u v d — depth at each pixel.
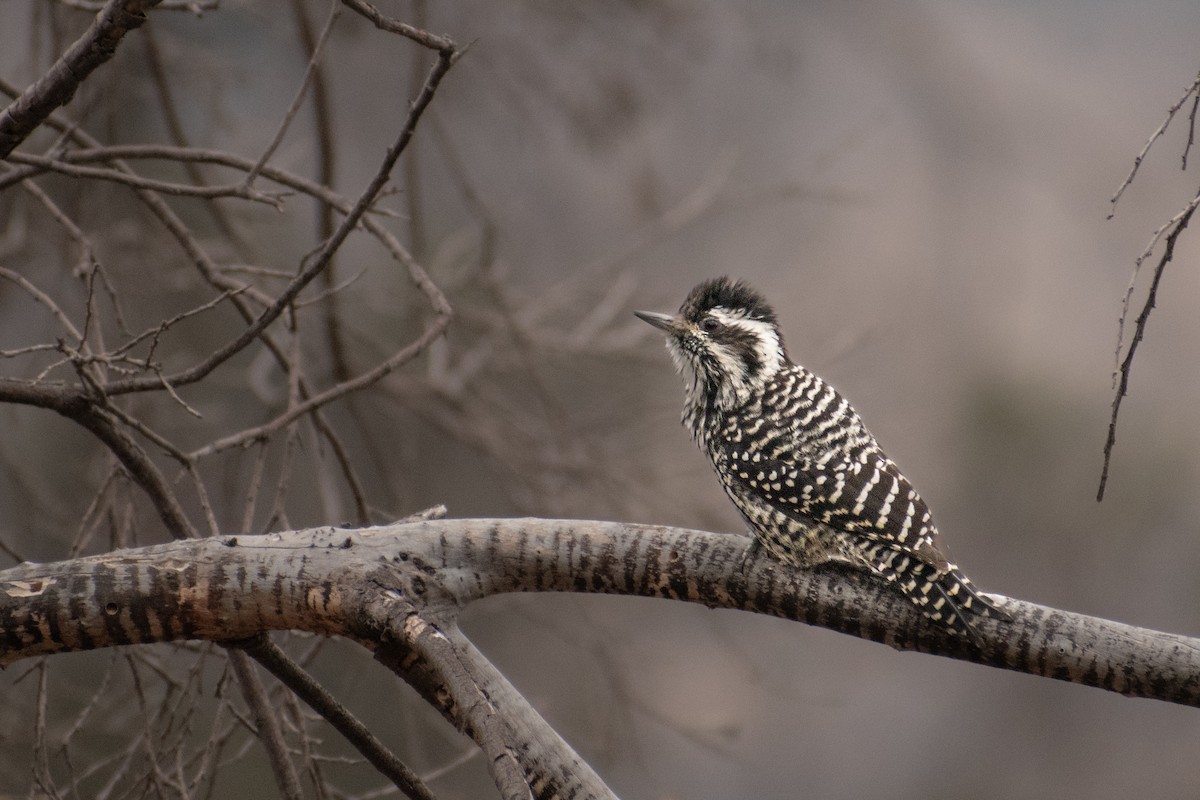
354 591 6.00
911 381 21.08
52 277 12.87
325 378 13.80
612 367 14.26
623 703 11.56
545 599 14.48
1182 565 20.50
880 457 7.63
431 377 12.80
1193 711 21.70
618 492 12.77
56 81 6.21
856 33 24.00
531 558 6.52
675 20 13.50
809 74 21.36
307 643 11.59
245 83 13.05
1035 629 6.46
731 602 6.87
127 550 6.12
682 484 14.35
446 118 14.70
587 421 13.92
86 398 6.66
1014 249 23.25
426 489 15.55
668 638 18.69
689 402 8.69
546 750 6.28
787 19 21.97
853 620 6.85
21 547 11.15
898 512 7.08
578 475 12.78
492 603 14.12
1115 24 25.78
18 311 13.34
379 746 6.58
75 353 6.40
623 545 6.64
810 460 7.63
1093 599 20.56
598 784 6.29
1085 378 21.73
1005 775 21.22
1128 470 20.80
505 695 6.32
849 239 22.17
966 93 24.38
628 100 13.51
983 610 6.55
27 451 13.24
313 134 14.41
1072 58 25.30
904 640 6.81
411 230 12.70
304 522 14.21
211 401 14.62
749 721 19.22
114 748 10.45
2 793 9.04
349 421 14.80
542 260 16.98
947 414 21.42
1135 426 21.08
